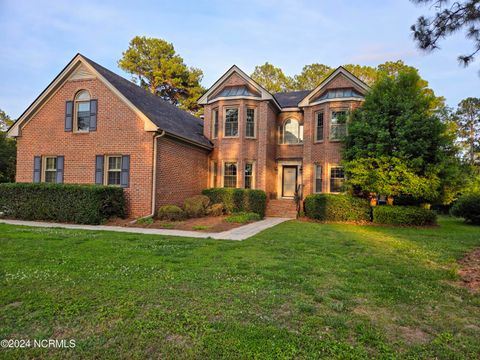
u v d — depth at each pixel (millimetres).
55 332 3152
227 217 14125
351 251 7277
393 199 14617
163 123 14438
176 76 36125
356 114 14703
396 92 13891
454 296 4418
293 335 3117
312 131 17500
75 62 14438
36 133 15289
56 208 12398
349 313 3711
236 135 17531
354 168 13695
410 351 2893
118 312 3561
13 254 6246
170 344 2936
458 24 5977
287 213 16703
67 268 5297
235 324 3314
